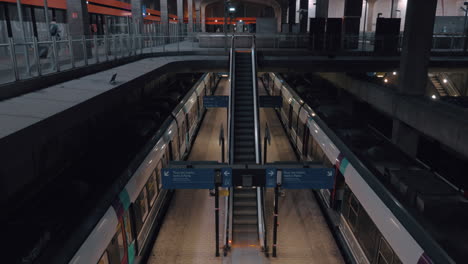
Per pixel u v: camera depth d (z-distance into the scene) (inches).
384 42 986.1
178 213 516.4
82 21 709.3
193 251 428.8
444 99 690.2
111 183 345.1
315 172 381.4
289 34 1087.0
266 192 576.7
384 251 311.6
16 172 310.0
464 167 621.9
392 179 352.5
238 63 811.4
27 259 231.0
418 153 770.8
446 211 284.8
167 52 935.0
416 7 656.4
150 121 548.1
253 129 613.0
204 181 383.9
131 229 378.3
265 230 439.8
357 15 1139.3
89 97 362.9
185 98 773.3
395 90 727.1
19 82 370.3
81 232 269.0
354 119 596.1
